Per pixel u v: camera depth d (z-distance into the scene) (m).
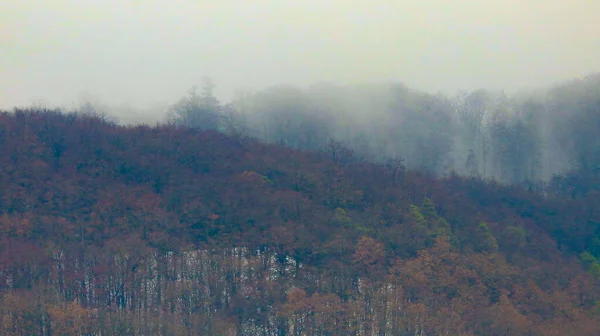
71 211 144.75
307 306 128.25
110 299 129.75
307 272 136.38
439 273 136.38
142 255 135.38
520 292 136.25
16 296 122.69
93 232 139.50
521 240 156.00
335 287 134.38
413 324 126.75
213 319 126.81
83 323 121.38
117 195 149.88
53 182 149.62
